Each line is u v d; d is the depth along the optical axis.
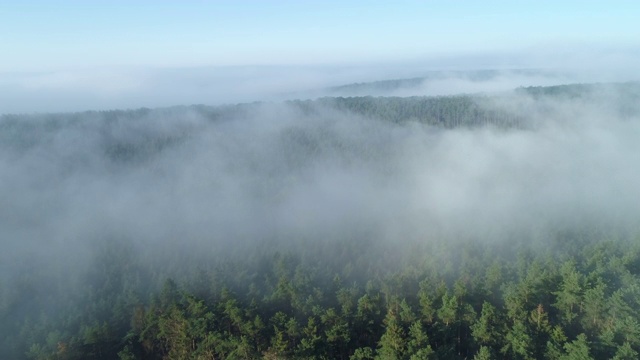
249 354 56.59
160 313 67.69
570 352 49.88
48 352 61.34
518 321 56.38
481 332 55.34
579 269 72.62
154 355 65.31
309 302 66.81
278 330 58.31
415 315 61.62
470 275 75.88
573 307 61.06
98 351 63.56
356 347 59.75
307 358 53.91
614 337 51.69
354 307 67.06
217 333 58.44
